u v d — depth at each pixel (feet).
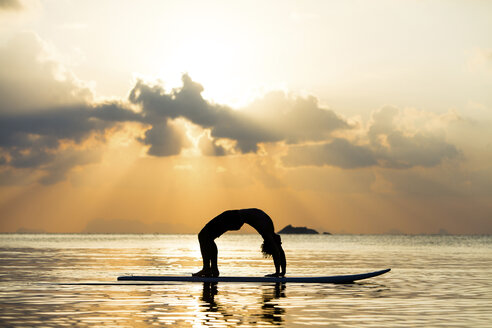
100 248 171.63
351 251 157.79
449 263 88.84
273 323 29.37
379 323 29.55
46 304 36.42
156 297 40.27
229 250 165.27
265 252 55.42
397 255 125.29
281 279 52.29
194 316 31.63
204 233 55.26
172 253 130.11
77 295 41.34
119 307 35.12
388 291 44.88
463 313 33.04
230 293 43.01
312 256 117.91
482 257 114.42
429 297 40.73
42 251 138.51
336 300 38.88
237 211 55.26
